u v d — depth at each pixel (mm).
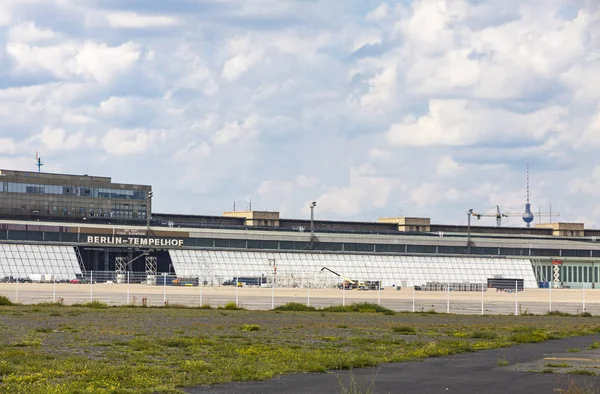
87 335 51500
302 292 159375
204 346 45844
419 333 59750
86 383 30953
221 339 50656
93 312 78625
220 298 122375
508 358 43125
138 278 195375
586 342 54656
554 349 48812
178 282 195875
